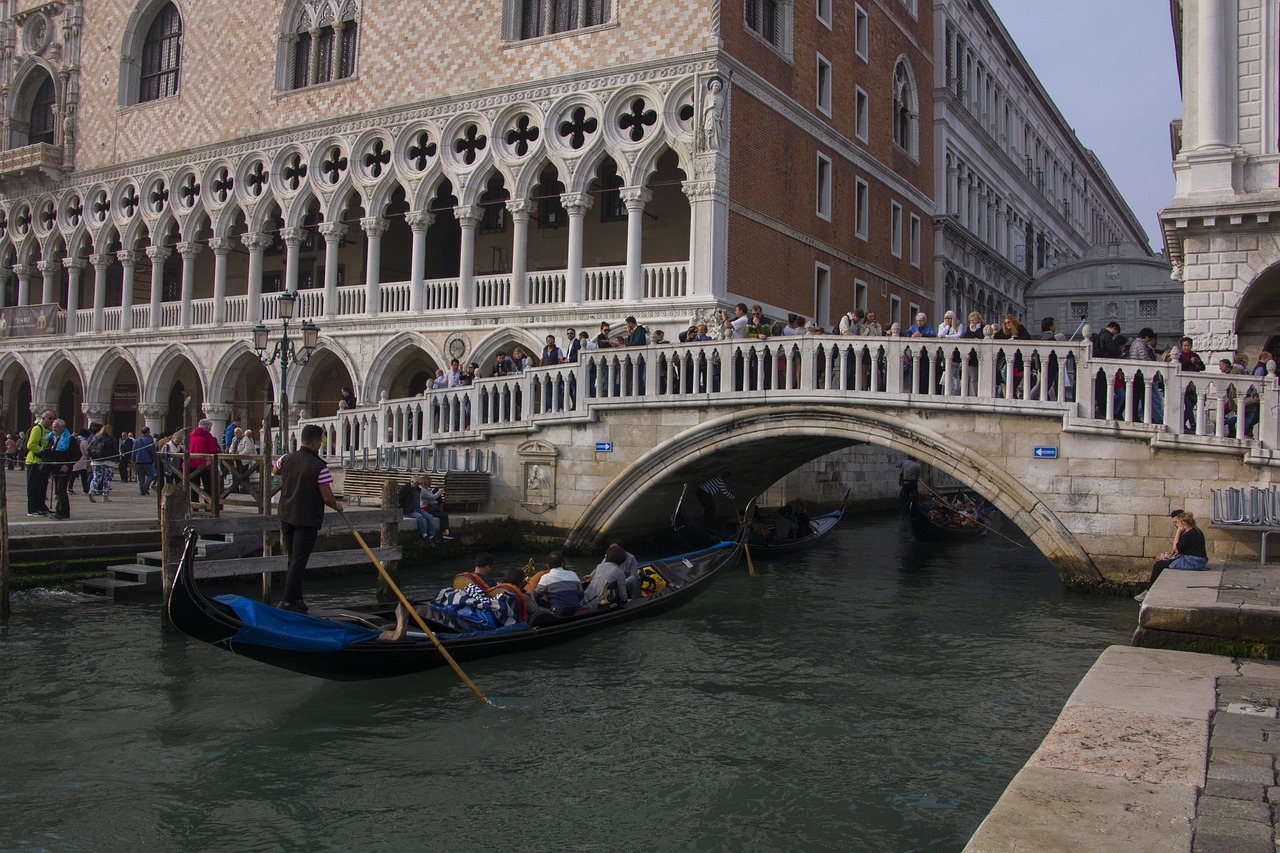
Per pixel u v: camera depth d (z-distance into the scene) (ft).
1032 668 35.70
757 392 53.06
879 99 99.55
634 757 26.78
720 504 71.15
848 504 96.63
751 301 73.92
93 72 104.73
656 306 70.03
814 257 84.17
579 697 32.19
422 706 31.04
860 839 21.79
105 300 104.99
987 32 136.46
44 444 53.21
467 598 36.24
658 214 82.74
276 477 58.59
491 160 77.77
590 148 73.20
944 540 75.20
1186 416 45.37
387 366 82.84
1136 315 131.13
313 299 87.25
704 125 69.21
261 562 42.42
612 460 58.13
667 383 56.03
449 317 78.59
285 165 89.20
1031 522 47.01
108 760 25.99
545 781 25.13
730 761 26.50
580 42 74.59
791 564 62.18
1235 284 60.18
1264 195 58.39
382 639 30.91
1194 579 34.06
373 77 84.23
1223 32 60.75
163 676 33.19
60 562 45.39
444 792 24.41
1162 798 14.10
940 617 44.62
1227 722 17.90
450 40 80.53
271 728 28.78
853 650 38.50
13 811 22.81
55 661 34.42
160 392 97.45
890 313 101.76
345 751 27.09
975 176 130.31
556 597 39.29
